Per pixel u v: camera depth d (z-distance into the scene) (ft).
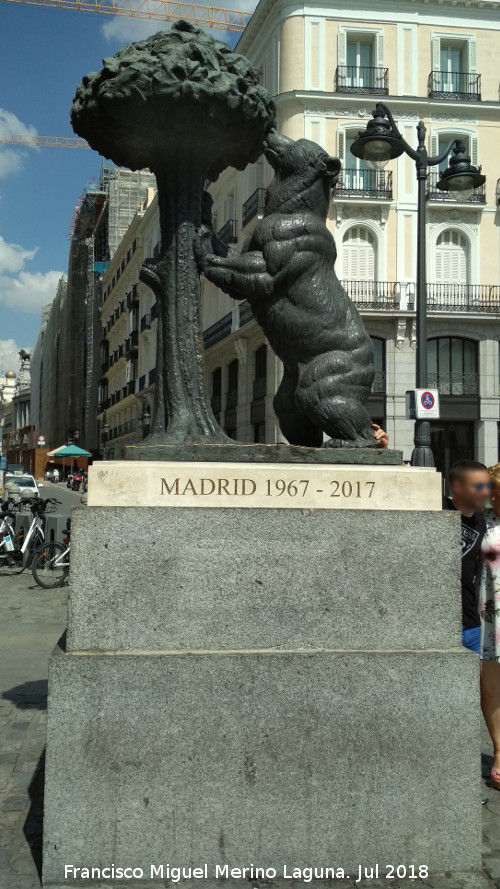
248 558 9.39
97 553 9.23
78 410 225.35
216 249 11.86
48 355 282.77
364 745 9.20
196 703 9.02
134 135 11.17
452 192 35.65
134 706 8.96
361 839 9.16
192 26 10.97
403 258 83.51
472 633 13.52
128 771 8.93
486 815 11.64
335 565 9.50
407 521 9.63
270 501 9.67
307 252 11.14
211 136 10.96
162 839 8.95
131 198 187.52
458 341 84.69
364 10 83.82
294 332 11.21
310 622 9.45
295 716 9.12
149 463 9.55
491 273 85.35
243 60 11.03
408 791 9.23
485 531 13.57
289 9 82.48
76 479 143.23
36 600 31.12
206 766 9.00
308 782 9.11
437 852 9.27
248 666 9.09
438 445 84.84
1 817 11.00
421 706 9.28
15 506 44.29
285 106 82.58
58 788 8.87
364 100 82.64
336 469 9.81
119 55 10.76
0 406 435.12
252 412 84.12
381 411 82.28
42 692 17.75
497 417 83.87
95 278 214.28
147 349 142.92
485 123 85.92
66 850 8.86
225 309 90.48
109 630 9.22
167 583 9.29
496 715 13.24
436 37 85.51
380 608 9.54
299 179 11.38
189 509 9.35
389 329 82.12
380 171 83.20
